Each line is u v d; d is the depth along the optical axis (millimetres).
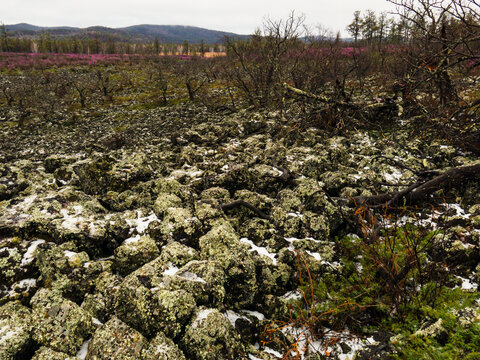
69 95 36375
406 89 14727
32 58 62156
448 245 5848
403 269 4805
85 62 59344
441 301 4586
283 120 16250
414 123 14148
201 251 5434
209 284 4520
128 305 4039
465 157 10766
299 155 11562
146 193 7660
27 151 17859
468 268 5574
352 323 4695
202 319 3912
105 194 7949
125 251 5391
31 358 3404
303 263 5738
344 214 7199
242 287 4934
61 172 9516
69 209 6176
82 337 3871
